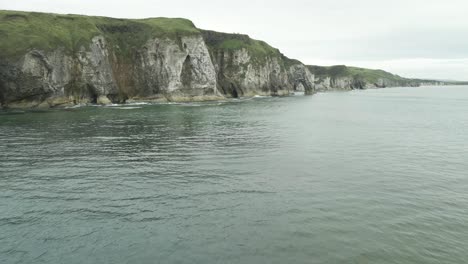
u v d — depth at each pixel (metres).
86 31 112.44
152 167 33.16
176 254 17.25
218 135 52.00
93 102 108.62
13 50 91.19
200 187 27.12
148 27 132.38
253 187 27.11
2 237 19.00
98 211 22.45
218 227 20.11
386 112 97.06
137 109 93.50
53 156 37.53
